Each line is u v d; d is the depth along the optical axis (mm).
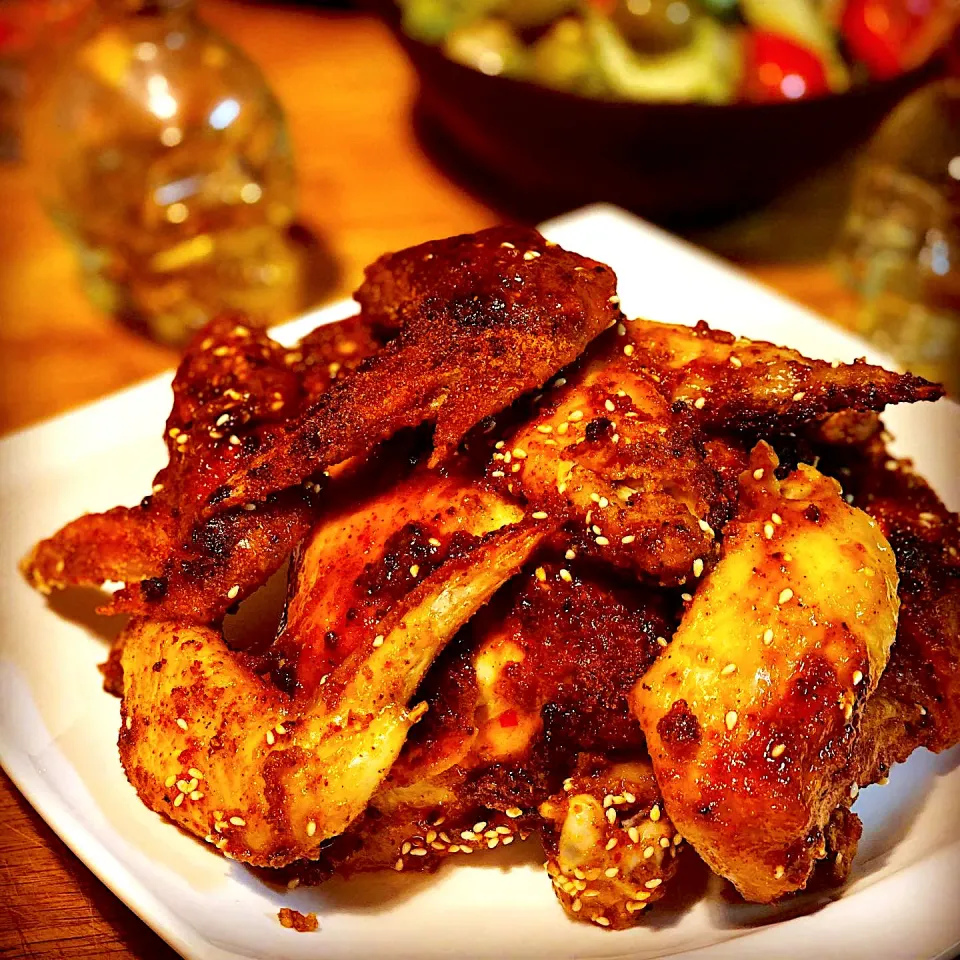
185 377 351
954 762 330
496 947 307
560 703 302
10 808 330
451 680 302
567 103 491
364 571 308
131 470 383
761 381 319
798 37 548
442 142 625
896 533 338
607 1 542
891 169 516
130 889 292
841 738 281
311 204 574
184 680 305
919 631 318
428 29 550
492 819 318
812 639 284
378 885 319
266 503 320
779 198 587
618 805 298
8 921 311
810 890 303
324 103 651
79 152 512
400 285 333
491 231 338
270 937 299
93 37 525
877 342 500
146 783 304
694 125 492
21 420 472
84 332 515
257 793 291
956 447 387
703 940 301
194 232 517
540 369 305
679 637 292
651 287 441
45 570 343
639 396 315
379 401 307
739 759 279
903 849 313
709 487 305
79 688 343
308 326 408
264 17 731
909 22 556
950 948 281
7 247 555
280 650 313
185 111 520
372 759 287
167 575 322
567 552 303
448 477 315
